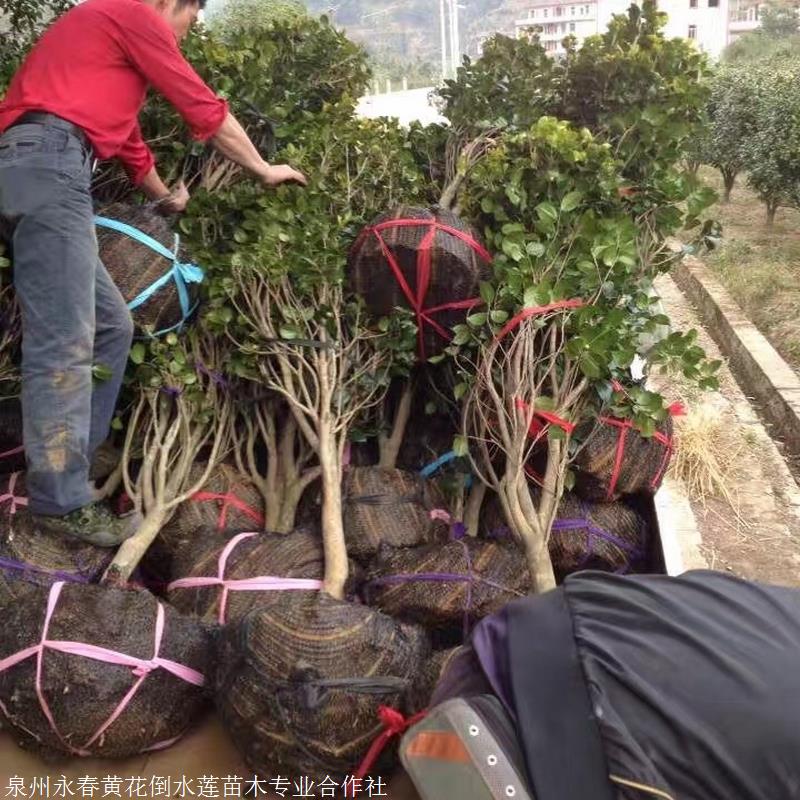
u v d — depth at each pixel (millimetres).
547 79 4168
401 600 2641
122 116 2820
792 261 8734
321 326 3033
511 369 2801
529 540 2672
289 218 3000
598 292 2875
